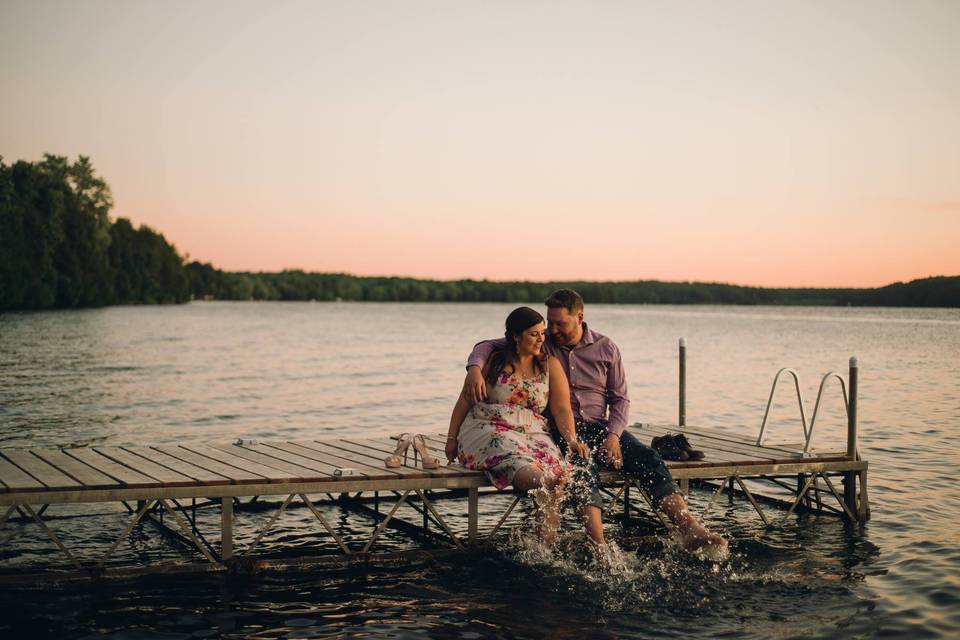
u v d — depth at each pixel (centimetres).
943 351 3644
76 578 595
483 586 586
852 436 769
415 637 491
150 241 12912
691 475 714
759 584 589
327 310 13638
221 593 571
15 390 1962
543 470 627
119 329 5453
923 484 911
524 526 768
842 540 703
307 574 614
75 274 8788
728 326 7275
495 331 5984
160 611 535
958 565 621
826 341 4625
